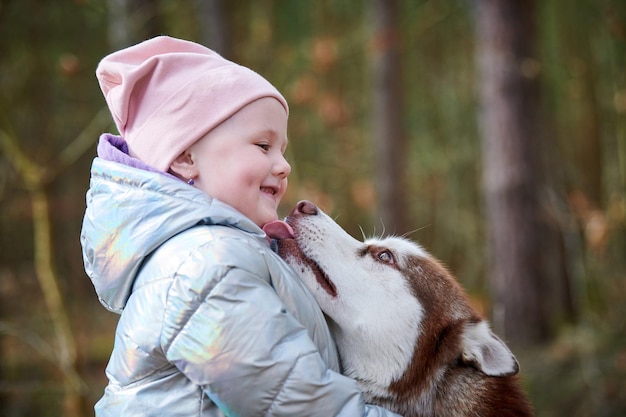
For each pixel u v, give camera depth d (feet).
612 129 52.70
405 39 58.29
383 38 49.37
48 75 46.21
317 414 8.54
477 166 64.39
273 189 10.12
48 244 27.81
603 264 43.39
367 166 64.34
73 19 45.27
